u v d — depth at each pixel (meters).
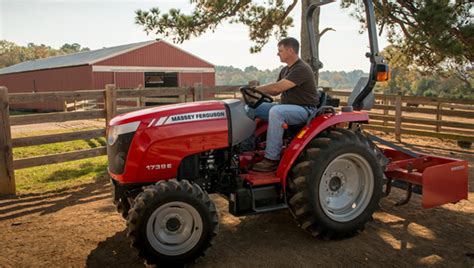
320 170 3.66
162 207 3.22
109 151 3.62
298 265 3.36
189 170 3.61
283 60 4.00
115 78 23.92
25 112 25.31
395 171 4.32
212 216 3.37
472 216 4.45
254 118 3.96
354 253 3.56
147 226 3.19
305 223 3.71
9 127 5.54
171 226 3.31
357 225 3.87
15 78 30.33
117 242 3.89
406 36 10.62
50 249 3.76
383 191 4.05
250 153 4.07
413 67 12.97
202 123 3.58
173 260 3.27
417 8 10.02
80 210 4.88
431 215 4.48
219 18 10.55
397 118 10.02
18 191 5.76
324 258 3.48
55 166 7.40
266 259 3.47
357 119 3.98
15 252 3.71
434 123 9.48
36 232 4.19
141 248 3.20
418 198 5.09
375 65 4.05
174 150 3.48
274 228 4.16
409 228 4.12
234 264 3.39
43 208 4.99
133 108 7.15
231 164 3.77
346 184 4.02
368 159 3.89
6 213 4.82
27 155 8.58
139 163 3.42
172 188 3.25
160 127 3.46
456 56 9.49
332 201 3.94
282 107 3.81
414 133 9.70
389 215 4.49
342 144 3.76
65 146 9.54
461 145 9.03
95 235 4.07
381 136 10.45
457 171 4.20
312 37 4.67
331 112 3.99
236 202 3.61
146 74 26.00
